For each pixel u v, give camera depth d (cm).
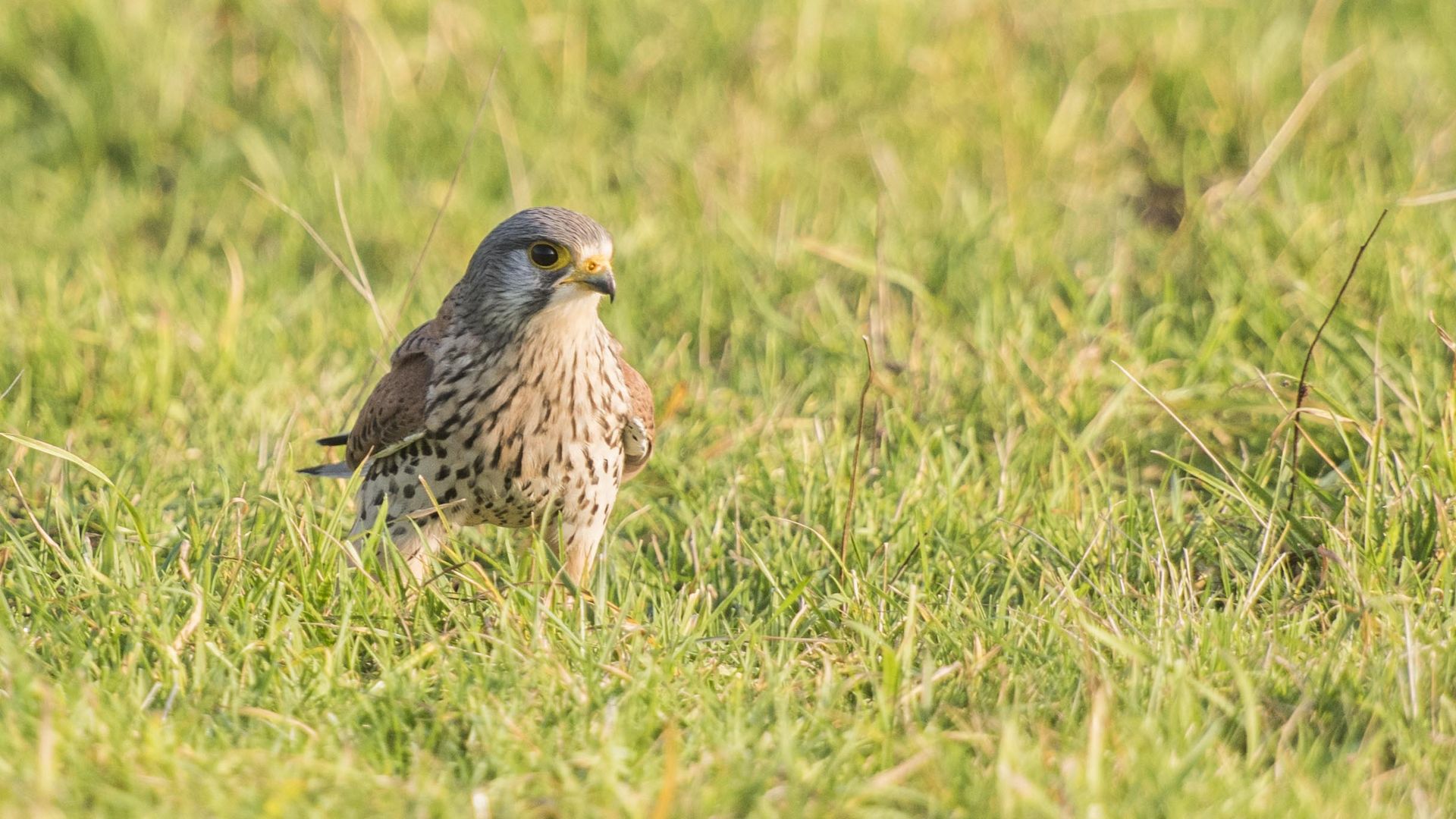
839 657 815
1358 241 1262
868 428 1145
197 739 691
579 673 777
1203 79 1606
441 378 908
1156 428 1138
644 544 1040
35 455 1075
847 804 647
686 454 1137
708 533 988
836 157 1565
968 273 1353
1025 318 1245
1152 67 1620
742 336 1312
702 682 769
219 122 1634
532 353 892
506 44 1653
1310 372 1122
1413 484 911
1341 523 922
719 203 1473
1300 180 1405
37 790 624
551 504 927
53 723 676
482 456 908
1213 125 1558
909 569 934
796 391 1218
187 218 1530
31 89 1675
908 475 1036
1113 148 1568
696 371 1279
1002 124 1577
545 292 880
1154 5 1712
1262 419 1106
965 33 1680
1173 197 1525
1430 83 1587
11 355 1219
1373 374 1042
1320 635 816
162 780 649
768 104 1609
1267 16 1728
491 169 1556
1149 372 1179
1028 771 661
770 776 658
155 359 1194
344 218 1142
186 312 1316
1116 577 889
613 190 1565
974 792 651
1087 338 1230
